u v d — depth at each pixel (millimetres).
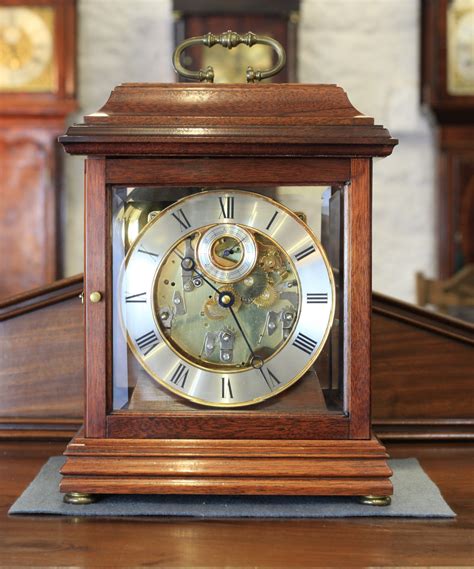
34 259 4121
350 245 1029
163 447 1021
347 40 4500
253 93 1048
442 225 4301
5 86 4047
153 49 4445
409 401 1361
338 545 892
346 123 1024
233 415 1027
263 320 1040
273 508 1002
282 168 1026
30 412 1351
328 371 1035
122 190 1033
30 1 4031
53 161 4078
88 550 875
